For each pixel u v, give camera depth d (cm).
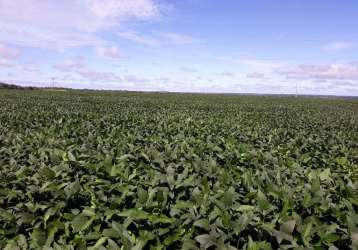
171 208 422
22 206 472
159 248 382
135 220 413
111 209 435
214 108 3788
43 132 1112
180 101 5606
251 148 880
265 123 2020
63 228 436
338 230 392
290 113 3491
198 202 427
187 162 653
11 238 458
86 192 486
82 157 653
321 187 501
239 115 2669
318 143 1024
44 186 490
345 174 674
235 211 424
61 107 2870
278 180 510
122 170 570
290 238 349
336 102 7881
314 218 391
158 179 501
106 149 740
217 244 346
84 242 416
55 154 650
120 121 1605
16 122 1458
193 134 1244
